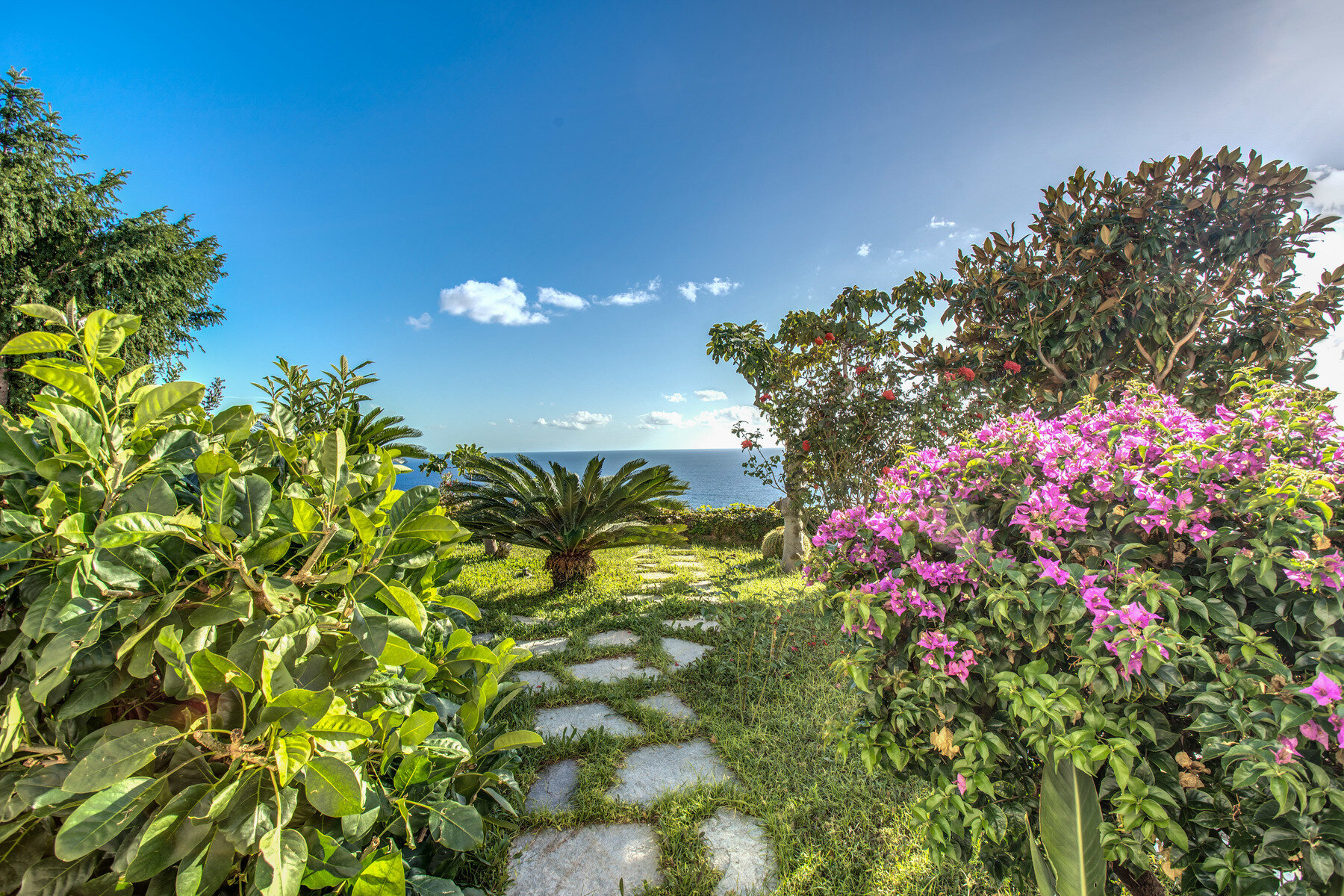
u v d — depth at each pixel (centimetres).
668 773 312
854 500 616
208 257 2100
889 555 208
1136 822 144
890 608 191
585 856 247
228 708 116
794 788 293
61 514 110
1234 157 327
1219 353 345
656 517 955
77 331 118
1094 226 371
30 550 110
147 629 104
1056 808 157
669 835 255
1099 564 169
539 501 784
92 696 109
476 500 813
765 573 877
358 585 133
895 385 607
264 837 101
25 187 1619
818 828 259
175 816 102
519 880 232
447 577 218
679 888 225
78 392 115
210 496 118
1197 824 150
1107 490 171
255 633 117
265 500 126
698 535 1413
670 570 955
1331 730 129
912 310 600
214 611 114
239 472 133
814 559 229
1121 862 161
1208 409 336
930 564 187
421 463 1068
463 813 163
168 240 1934
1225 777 139
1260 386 224
